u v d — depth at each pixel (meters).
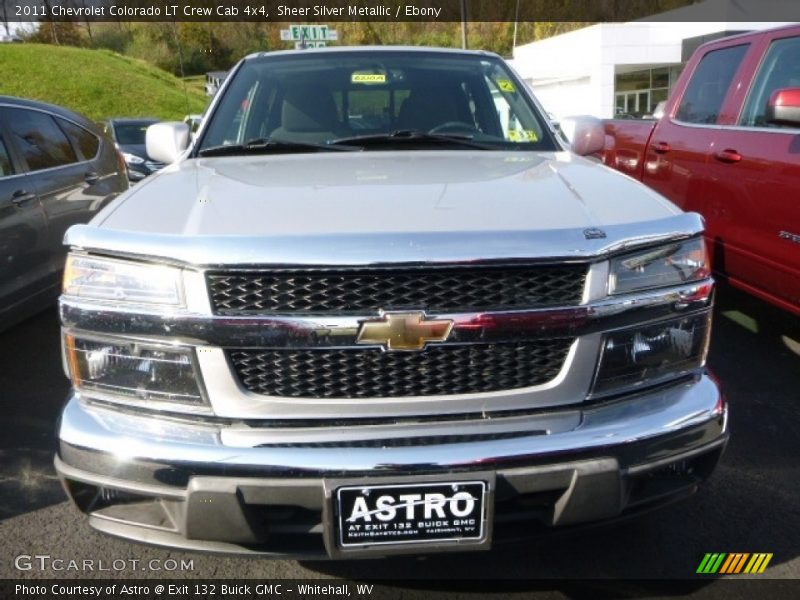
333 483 1.73
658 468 1.92
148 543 1.91
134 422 1.85
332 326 1.75
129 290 1.81
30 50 33.81
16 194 4.05
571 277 1.85
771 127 3.71
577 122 3.28
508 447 1.78
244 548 1.87
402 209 1.93
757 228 3.70
